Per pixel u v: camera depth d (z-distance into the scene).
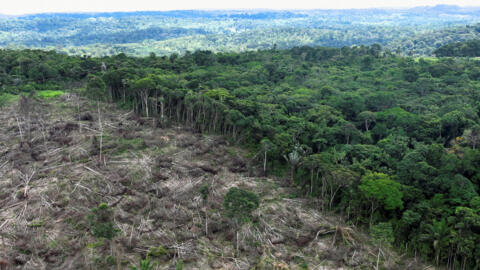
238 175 54.34
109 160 54.12
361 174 49.12
